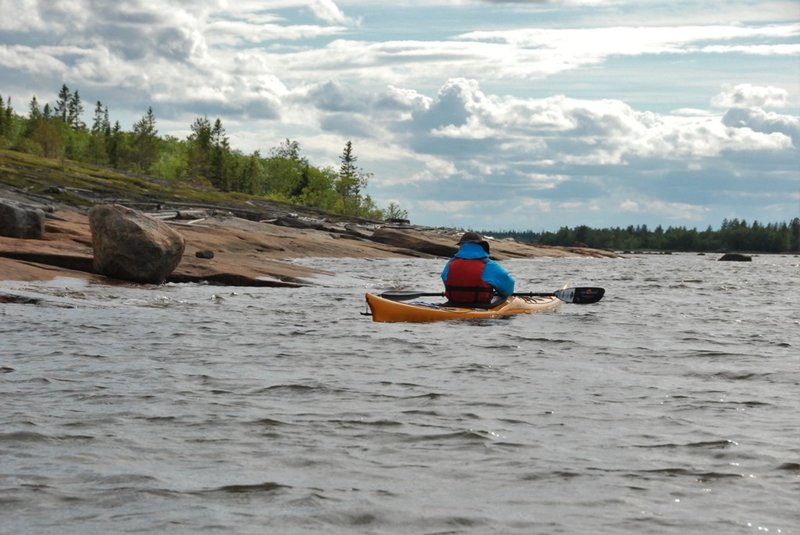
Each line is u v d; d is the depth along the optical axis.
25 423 7.16
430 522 4.85
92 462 6.01
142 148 156.25
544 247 92.56
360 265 46.62
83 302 18.20
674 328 16.25
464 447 6.66
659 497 5.40
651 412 8.14
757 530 4.80
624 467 6.11
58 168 87.88
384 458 6.29
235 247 46.75
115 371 10.13
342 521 4.84
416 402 8.49
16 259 23.03
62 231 28.77
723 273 51.53
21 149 132.12
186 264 25.55
